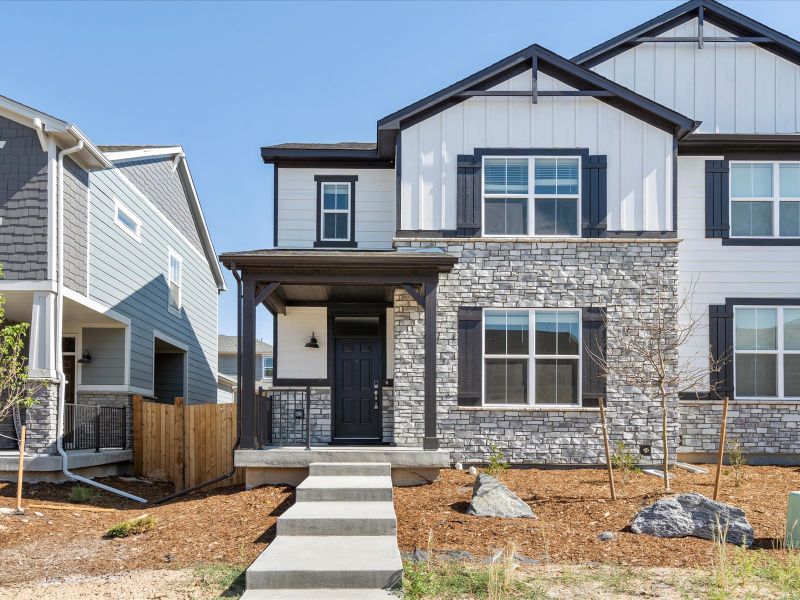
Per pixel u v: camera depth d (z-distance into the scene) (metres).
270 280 11.64
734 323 14.05
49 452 12.48
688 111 14.89
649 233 13.33
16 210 12.71
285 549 7.19
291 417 14.38
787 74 14.95
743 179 14.38
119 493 12.65
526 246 13.30
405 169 13.41
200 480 13.81
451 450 12.94
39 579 7.12
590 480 11.41
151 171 18.81
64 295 12.94
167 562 7.55
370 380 14.70
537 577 6.74
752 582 6.58
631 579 6.68
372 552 7.05
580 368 13.12
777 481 11.44
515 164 13.51
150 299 18.44
